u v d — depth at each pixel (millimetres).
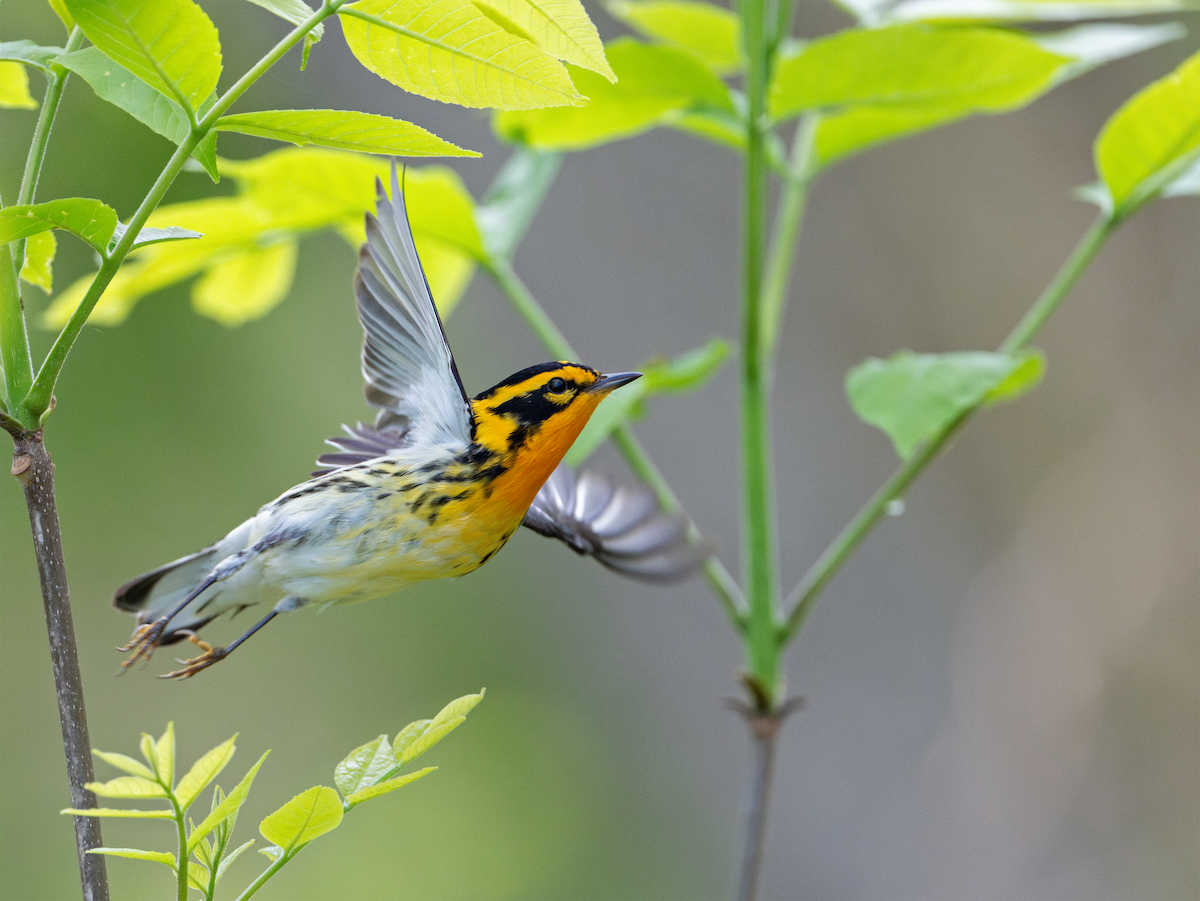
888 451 13406
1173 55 13523
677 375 6492
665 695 14344
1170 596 12789
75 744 3652
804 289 13602
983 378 5742
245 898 3357
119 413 12633
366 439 5930
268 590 5301
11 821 12938
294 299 13125
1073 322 13430
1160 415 13125
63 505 12523
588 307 13539
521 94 3598
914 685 13211
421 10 3422
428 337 5082
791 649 13320
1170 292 13320
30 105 4617
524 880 13711
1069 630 13023
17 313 3701
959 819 12805
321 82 12289
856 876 12867
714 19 7820
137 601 5508
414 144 3553
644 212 13586
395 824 13711
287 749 13891
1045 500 13266
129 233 3455
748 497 6469
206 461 12742
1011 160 13547
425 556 5344
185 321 12828
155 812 3115
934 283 13492
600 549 6312
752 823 6371
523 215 7344
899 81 6051
